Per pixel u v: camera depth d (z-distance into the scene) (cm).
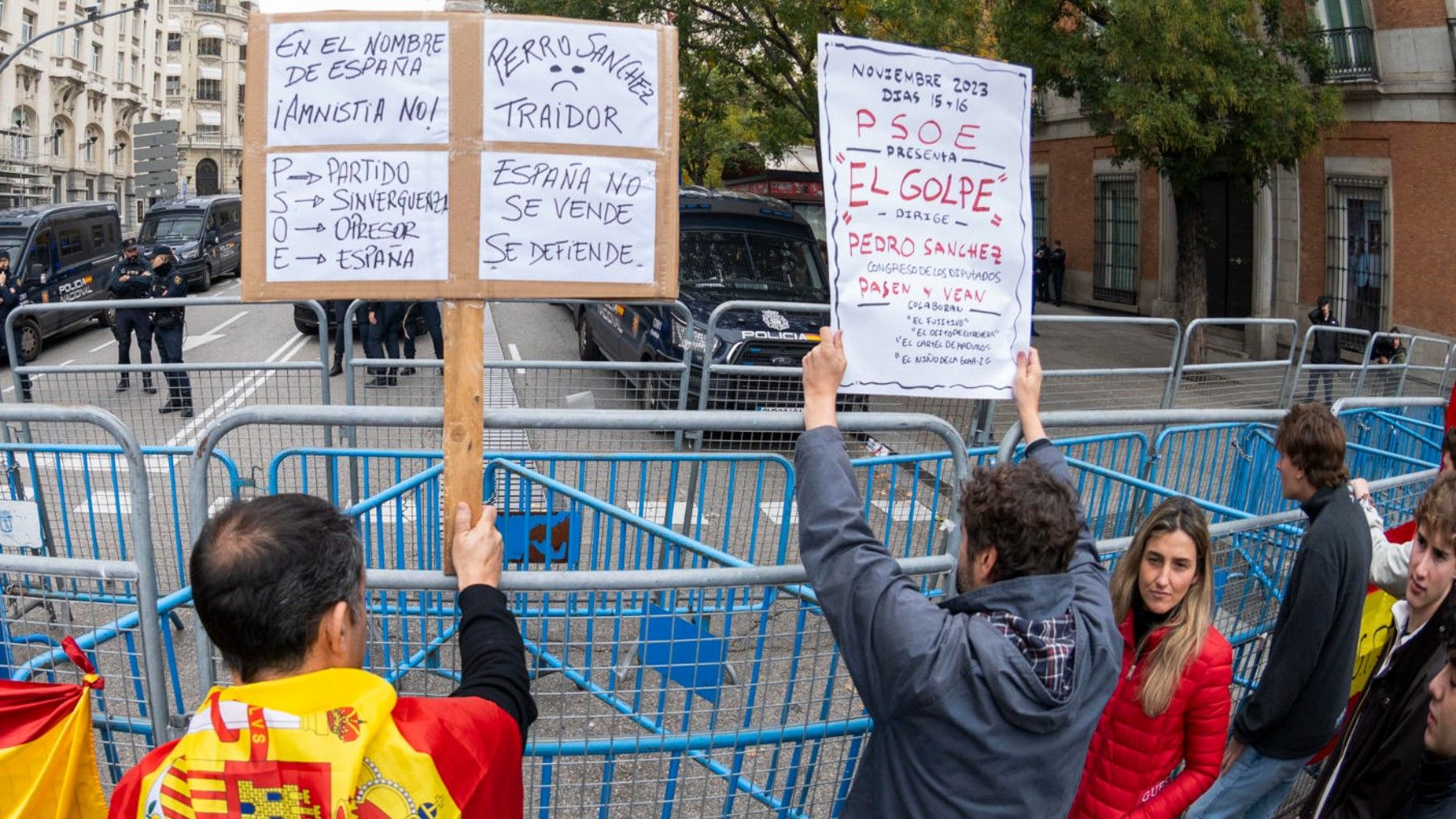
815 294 1126
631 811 291
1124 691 297
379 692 173
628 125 245
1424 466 666
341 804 163
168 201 2608
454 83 237
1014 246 274
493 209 239
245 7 7831
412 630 439
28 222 1678
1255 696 342
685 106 1598
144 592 260
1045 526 212
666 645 289
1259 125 1390
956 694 202
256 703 167
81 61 5244
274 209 235
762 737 300
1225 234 2108
